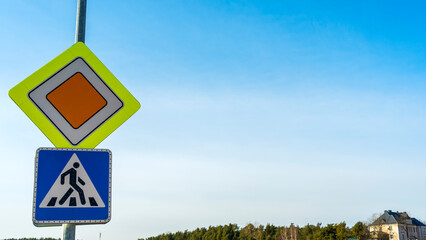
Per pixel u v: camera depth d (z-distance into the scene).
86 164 3.55
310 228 101.81
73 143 3.69
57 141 3.66
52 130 3.66
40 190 3.40
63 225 3.45
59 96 3.74
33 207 3.36
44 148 3.49
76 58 3.86
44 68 3.75
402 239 105.12
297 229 101.75
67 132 3.70
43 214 3.37
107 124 3.83
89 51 3.90
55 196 3.42
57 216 3.39
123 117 3.89
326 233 88.44
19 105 3.64
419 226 109.94
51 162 3.48
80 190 3.49
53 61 3.79
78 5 4.18
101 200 3.53
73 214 3.43
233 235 113.88
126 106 3.91
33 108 3.66
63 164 3.50
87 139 3.74
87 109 3.80
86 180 3.53
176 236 149.75
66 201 3.44
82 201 3.47
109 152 3.64
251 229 116.25
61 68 3.80
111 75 3.92
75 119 3.74
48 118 3.68
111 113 3.86
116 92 3.91
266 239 105.06
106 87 3.89
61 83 3.77
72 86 3.80
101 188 3.55
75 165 3.53
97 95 3.85
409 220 108.62
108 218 3.51
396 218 108.69
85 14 4.18
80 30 4.11
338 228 87.06
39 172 3.43
